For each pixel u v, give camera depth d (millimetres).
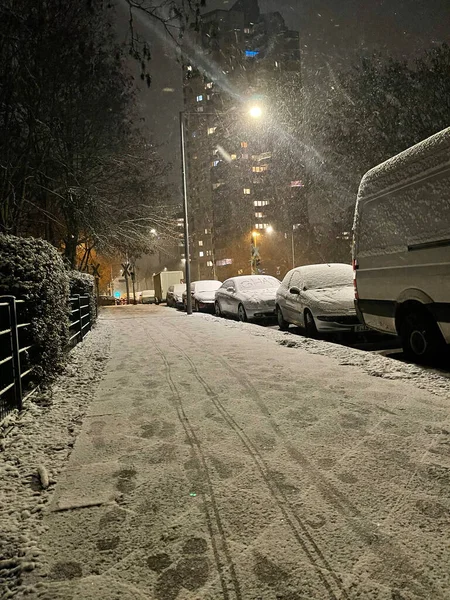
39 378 5258
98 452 3451
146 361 7297
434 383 5059
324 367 6191
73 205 14367
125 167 16781
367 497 2639
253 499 2650
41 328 5281
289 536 2270
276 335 9812
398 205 6129
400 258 6086
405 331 6352
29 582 1992
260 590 1901
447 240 5195
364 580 1938
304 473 2975
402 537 2238
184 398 4914
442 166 5293
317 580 1946
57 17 11227
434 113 20594
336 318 8727
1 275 4984
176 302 25938
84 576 2025
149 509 2578
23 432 3951
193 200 100750
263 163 86188
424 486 2754
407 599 1823
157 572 2037
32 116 11734
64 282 6586
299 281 10688
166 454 3375
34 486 2928
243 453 3344
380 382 5254
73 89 13312
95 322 14609
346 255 49656
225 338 9766
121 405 4727
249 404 4594
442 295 5332
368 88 23609
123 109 15750
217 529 2354
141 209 18312
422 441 3457
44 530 2393
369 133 24234
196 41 7852
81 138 14859
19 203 13289
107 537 2316
